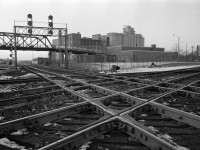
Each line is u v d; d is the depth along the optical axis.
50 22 41.22
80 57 68.62
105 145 3.69
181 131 4.41
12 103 7.30
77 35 106.69
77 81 13.19
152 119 5.23
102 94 9.12
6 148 3.59
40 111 6.09
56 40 88.94
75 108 5.63
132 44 164.12
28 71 30.66
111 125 4.24
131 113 5.04
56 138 3.98
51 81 13.91
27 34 40.16
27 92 9.73
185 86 10.30
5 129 4.18
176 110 5.13
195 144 3.74
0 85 13.10
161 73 23.08
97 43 114.75
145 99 6.94
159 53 107.69
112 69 30.39
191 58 107.75
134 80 15.01
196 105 6.91
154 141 3.35
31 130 4.43
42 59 111.81
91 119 5.28
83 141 3.60
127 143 3.72
